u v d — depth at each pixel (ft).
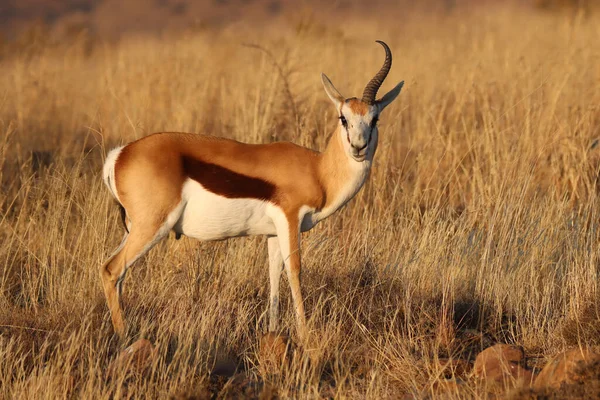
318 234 81.25
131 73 137.39
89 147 108.68
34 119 122.42
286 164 65.67
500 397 50.93
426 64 152.97
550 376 52.49
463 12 296.10
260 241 78.84
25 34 229.04
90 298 68.64
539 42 168.35
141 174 61.98
